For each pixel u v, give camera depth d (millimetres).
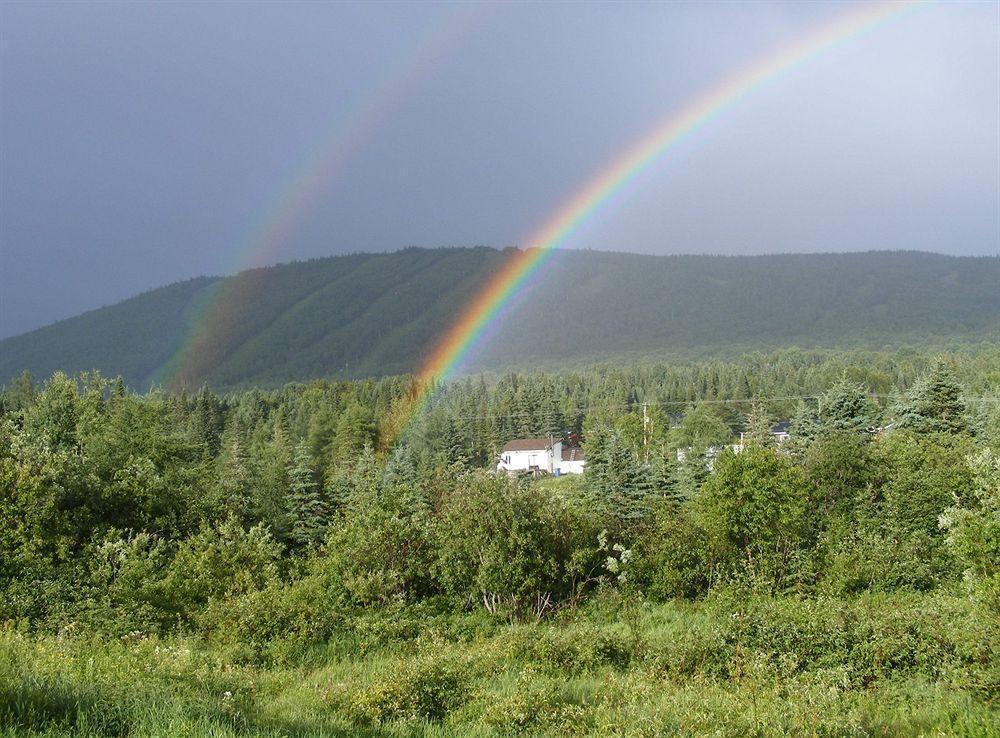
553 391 126125
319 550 23141
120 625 14484
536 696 9656
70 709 6922
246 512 30031
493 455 75000
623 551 18016
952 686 9430
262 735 7059
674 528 19125
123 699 7727
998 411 42375
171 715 7125
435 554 18453
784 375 127688
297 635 13977
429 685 10039
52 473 18625
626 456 32750
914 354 147625
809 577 17500
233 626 14156
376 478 38344
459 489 19641
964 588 12211
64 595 15477
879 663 10539
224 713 7742
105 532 18906
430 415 85000
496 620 16641
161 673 9938
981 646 9883
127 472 21500
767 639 11484
